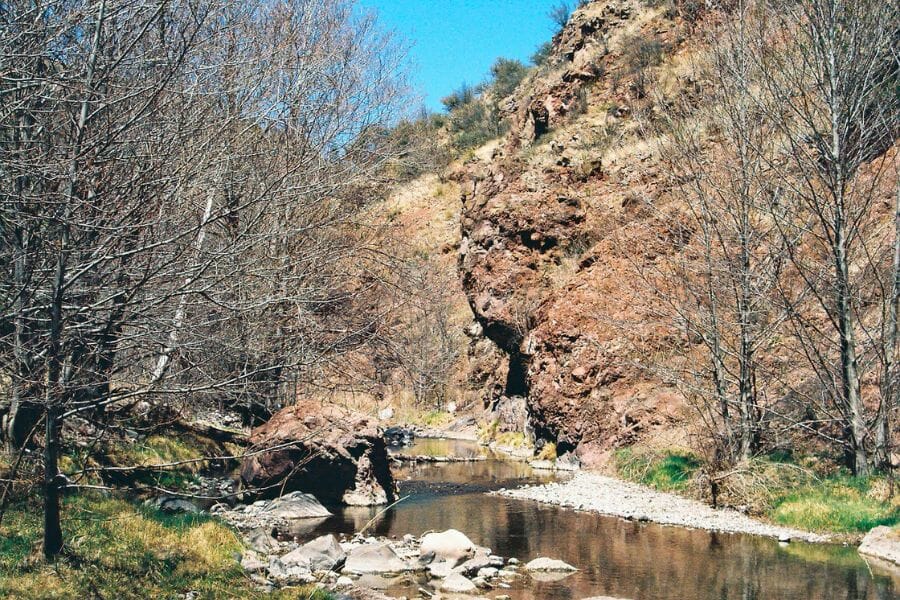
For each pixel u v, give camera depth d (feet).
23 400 23.80
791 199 54.19
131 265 26.45
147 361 34.27
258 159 39.78
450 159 163.43
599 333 69.05
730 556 35.17
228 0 35.53
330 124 57.52
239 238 29.63
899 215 46.52
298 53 47.57
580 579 31.30
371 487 49.26
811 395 50.93
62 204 23.67
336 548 33.55
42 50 24.48
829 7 47.42
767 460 49.65
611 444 64.80
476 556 34.12
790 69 54.65
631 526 42.39
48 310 26.32
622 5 116.37
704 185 62.54
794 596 28.71
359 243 57.06
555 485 56.34
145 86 25.84
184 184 27.04
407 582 30.89
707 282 55.98
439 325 104.83
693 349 61.46
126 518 30.32
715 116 59.47
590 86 106.73
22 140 23.95
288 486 47.32
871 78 49.78
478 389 111.45
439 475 63.93
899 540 35.22
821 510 41.22
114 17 26.18
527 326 80.43
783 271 56.75
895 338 45.68
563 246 81.87
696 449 53.52
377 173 61.00
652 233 68.85
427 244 130.93
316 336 44.70
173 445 51.24
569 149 90.38
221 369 35.60
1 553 24.73
